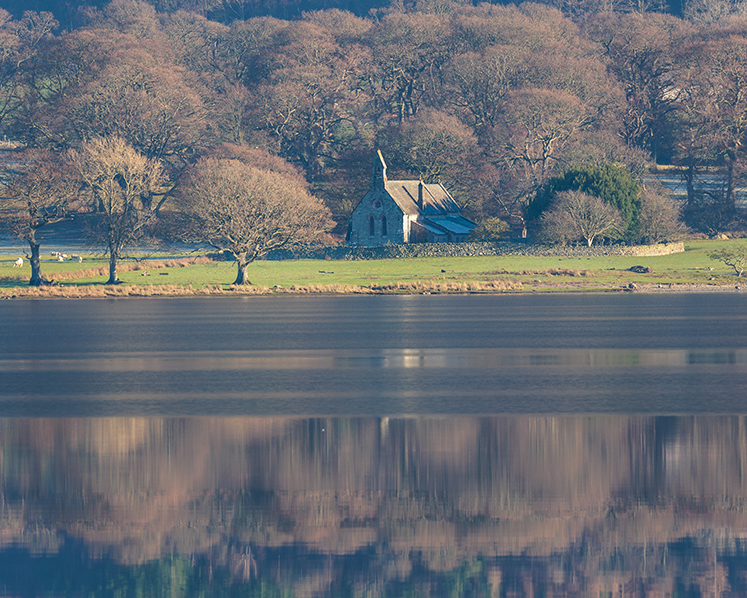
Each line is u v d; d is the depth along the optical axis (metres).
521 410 183.12
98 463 132.38
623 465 128.62
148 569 91.75
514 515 106.31
